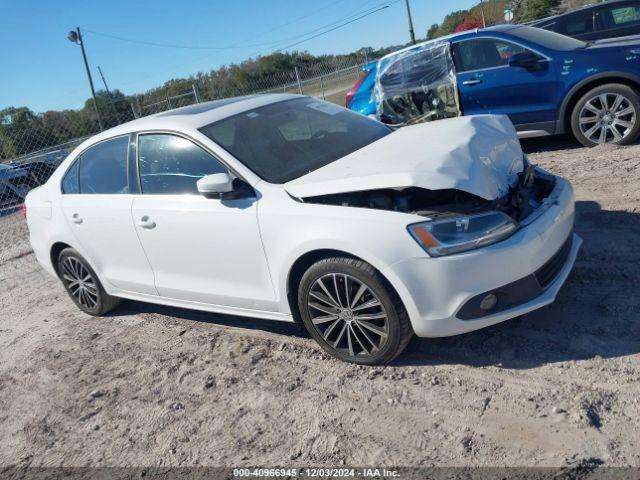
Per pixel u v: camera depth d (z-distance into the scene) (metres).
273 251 3.47
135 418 3.54
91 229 4.61
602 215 4.79
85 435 3.50
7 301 6.52
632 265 3.86
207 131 3.94
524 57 6.88
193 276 4.07
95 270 4.90
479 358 3.28
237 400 3.46
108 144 4.55
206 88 21.31
